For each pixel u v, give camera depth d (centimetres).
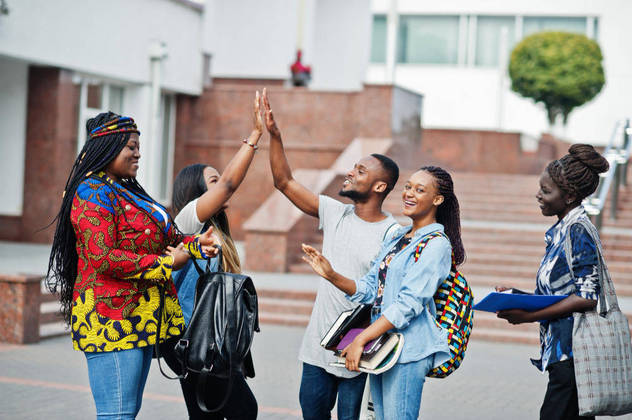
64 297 378
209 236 361
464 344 376
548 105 2545
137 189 385
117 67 1580
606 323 376
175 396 648
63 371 718
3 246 1416
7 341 825
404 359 363
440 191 383
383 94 1686
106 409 361
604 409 373
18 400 617
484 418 622
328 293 427
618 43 3050
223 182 405
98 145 366
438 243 368
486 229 1357
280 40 1989
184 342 384
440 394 695
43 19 1387
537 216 1538
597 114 3055
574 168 385
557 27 3120
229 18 2017
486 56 3166
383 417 382
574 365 375
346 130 1750
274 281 1173
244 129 1805
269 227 1303
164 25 1705
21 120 1483
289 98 1781
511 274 1220
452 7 3180
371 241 430
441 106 3191
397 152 1728
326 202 450
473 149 2008
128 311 361
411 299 359
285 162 437
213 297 389
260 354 832
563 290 382
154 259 357
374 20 3259
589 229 382
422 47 3222
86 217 354
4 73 1484
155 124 1363
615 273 1209
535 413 643
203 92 1830
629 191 1622
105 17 1537
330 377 432
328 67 2147
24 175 1491
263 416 598
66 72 1484
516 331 988
